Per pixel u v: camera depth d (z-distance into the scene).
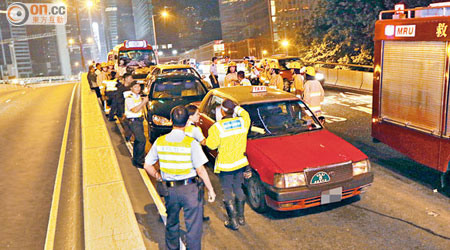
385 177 6.70
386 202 5.71
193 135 4.56
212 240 4.86
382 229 4.93
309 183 5.01
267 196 5.17
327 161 5.16
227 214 5.30
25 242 5.16
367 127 9.96
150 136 9.33
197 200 4.01
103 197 5.77
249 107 6.35
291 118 6.37
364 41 22.52
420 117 6.17
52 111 17.70
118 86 10.12
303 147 5.56
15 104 22.28
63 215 5.96
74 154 9.50
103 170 7.03
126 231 4.73
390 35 6.77
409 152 6.56
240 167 4.95
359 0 20.94
